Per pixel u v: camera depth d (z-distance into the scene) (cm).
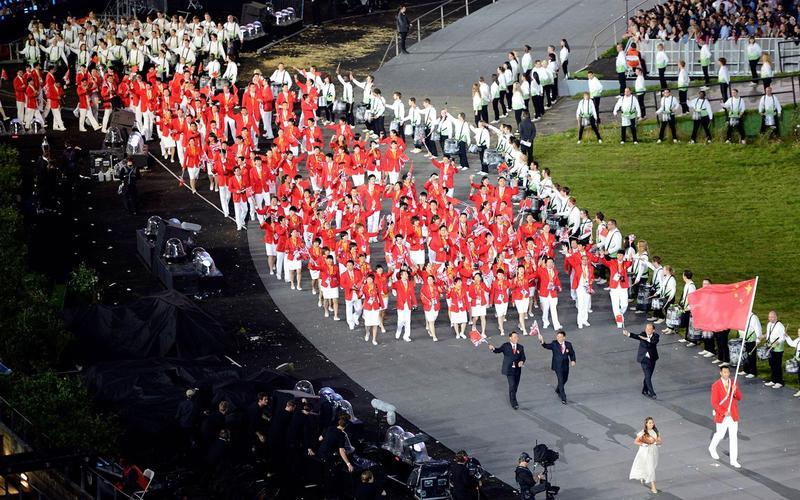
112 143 8112
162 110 8081
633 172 7906
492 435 5103
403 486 4734
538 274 5975
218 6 10869
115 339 5538
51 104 8519
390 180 7519
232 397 4888
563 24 10281
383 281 5884
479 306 5900
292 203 6769
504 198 6662
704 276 6650
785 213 7338
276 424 4750
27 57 9250
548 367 5681
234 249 6969
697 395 5412
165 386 4975
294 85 9269
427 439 5069
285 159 7312
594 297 6394
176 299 5734
